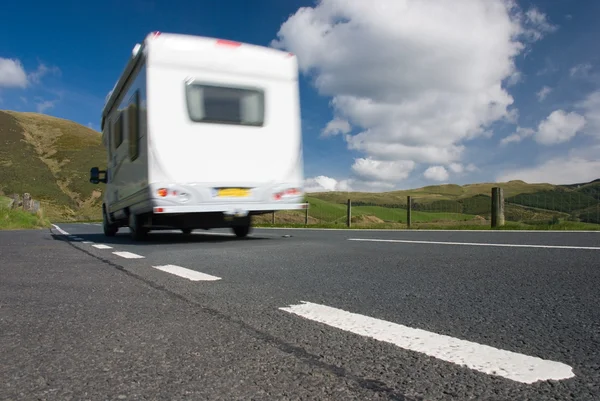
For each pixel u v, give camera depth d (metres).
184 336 2.23
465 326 2.36
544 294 3.13
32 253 6.75
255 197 8.47
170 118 7.94
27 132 123.75
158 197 7.83
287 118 8.80
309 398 1.49
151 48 7.89
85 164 108.19
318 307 2.82
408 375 1.67
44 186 93.12
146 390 1.58
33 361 1.90
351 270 4.43
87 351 2.02
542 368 1.73
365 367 1.77
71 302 3.09
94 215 86.00
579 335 2.17
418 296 3.14
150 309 2.84
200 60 8.19
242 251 6.63
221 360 1.88
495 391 1.52
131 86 9.09
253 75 8.56
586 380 1.61
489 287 3.42
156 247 7.74
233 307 2.86
